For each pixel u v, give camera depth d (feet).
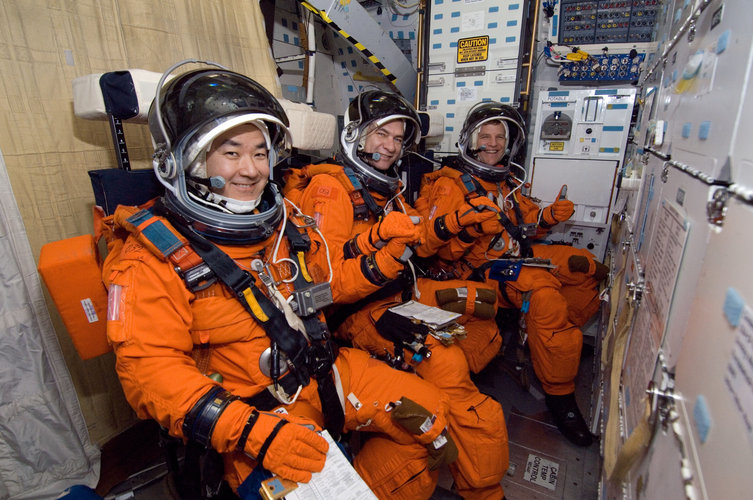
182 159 3.30
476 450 4.70
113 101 4.00
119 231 3.79
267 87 7.64
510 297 6.91
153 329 3.12
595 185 7.77
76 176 5.23
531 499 5.11
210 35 6.66
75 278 3.58
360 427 4.46
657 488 1.92
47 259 3.51
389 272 4.49
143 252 3.23
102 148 5.48
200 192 3.59
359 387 4.42
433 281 6.71
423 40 9.46
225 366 3.71
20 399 4.67
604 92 7.36
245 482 3.27
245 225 3.50
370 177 5.74
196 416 2.95
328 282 4.05
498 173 7.32
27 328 4.63
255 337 3.64
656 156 3.76
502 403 6.78
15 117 4.64
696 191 2.02
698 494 1.40
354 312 5.61
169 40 6.11
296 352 3.66
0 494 4.70
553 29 8.95
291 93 9.78
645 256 3.42
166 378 3.02
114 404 5.78
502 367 7.64
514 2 8.34
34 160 4.83
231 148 3.47
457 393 4.92
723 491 1.18
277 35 9.44
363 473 4.69
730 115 1.64
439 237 6.36
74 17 5.06
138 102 3.97
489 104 7.39
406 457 4.40
